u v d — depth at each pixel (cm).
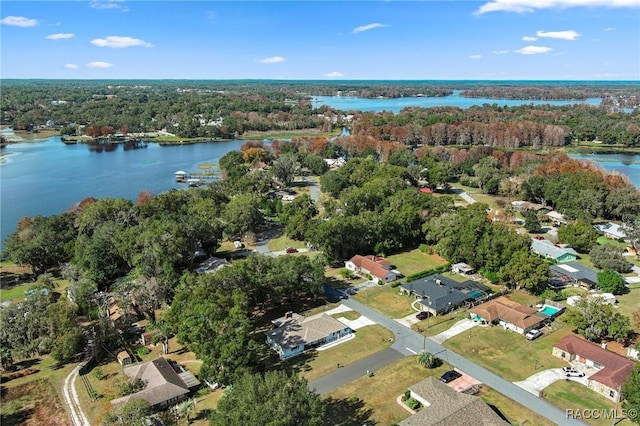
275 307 9544
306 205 15125
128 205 13562
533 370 7212
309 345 7962
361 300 9806
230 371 6600
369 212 13162
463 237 11231
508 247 10462
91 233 12662
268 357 7694
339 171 19800
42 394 6931
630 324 8356
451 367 7325
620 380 6538
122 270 11112
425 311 9250
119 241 11050
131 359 7738
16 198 18412
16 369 7644
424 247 12719
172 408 6444
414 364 7400
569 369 7050
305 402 5247
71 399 6762
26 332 7812
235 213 13500
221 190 17675
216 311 7006
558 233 13125
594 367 7175
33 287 10231
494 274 10525
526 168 19525
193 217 12006
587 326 7969
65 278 10900
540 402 6425
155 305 9081
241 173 19875
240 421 4847
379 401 6469
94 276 10425
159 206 13850
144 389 6631
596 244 12525
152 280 9094
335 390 6750
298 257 9631
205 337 6838
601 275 10088
